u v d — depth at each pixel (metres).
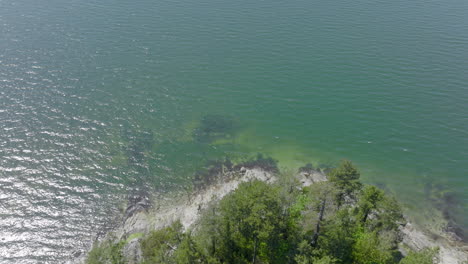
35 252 74.81
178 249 56.88
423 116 115.69
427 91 126.81
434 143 105.31
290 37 167.88
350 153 102.38
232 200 58.44
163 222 80.25
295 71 141.38
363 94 126.62
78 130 108.69
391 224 66.50
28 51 151.00
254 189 59.97
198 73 141.25
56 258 73.81
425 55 149.50
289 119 116.12
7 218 81.31
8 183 89.69
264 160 99.75
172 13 195.00
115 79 135.88
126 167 96.69
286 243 60.56
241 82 135.62
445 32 170.25
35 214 82.69
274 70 142.62
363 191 70.62
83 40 163.00
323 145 105.31
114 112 117.94
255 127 112.75
